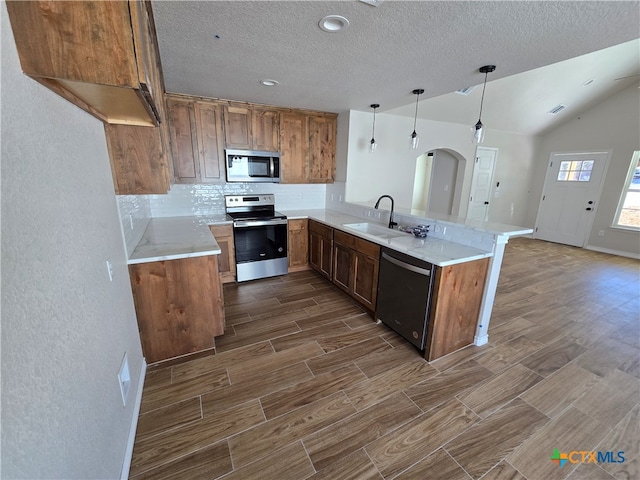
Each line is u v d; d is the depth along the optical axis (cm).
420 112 435
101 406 113
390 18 152
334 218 370
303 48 189
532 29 162
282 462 144
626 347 246
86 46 82
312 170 402
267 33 169
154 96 137
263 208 405
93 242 120
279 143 371
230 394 186
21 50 75
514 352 237
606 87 512
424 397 187
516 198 672
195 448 150
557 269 457
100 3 81
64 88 93
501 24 157
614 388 198
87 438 99
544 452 151
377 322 277
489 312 243
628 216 546
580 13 144
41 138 83
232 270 362
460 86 268
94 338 112
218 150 339
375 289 273
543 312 310
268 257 377
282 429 162
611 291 370
